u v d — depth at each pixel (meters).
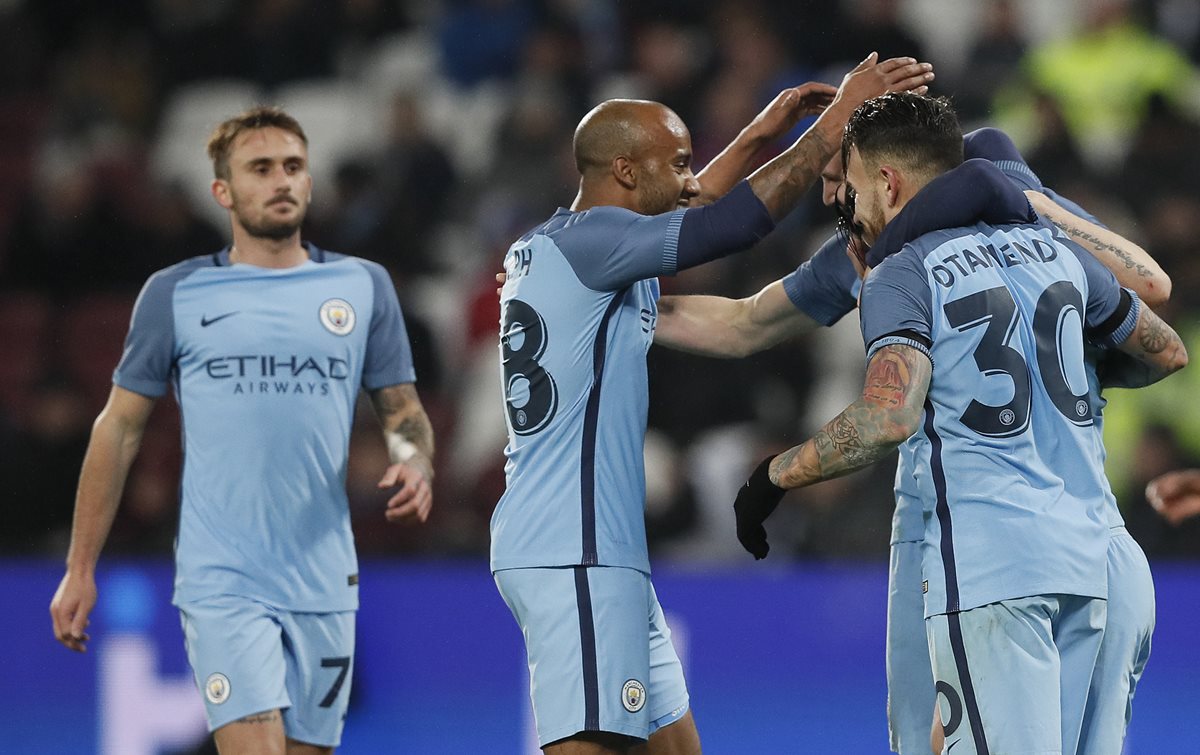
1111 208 30.80
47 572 22.33
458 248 33.31
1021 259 11.86
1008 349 11.55
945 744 11.72
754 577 22.33
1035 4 38.22
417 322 29.56
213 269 15.48
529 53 35.81
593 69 36.06
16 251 32.19
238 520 15.03
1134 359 12.84
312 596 15.20
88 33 38.06
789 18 35.44
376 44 38.47
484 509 27.48
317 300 15.51
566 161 34.12
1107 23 35.47
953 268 11.66
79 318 31.58
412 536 25.56
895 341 11.41
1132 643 11.99
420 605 22.22
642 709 12.78
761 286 29.53
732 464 27.66
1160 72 35.12
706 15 36.25
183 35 38.22
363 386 16.12
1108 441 28.20
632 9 36.47
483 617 22.14
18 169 36.97
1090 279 12.20
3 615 22.16
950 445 11.60
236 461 15.06
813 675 22.06
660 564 23.03
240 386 15.14
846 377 29.88
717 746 21.94
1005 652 11.32
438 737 21.86
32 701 21.91
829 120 12.98
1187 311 29.30
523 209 33.47
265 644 14.84
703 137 34.22
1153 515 26.05
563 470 12.88
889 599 14.00
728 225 12.41
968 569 11.44
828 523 25.52
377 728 21.95
